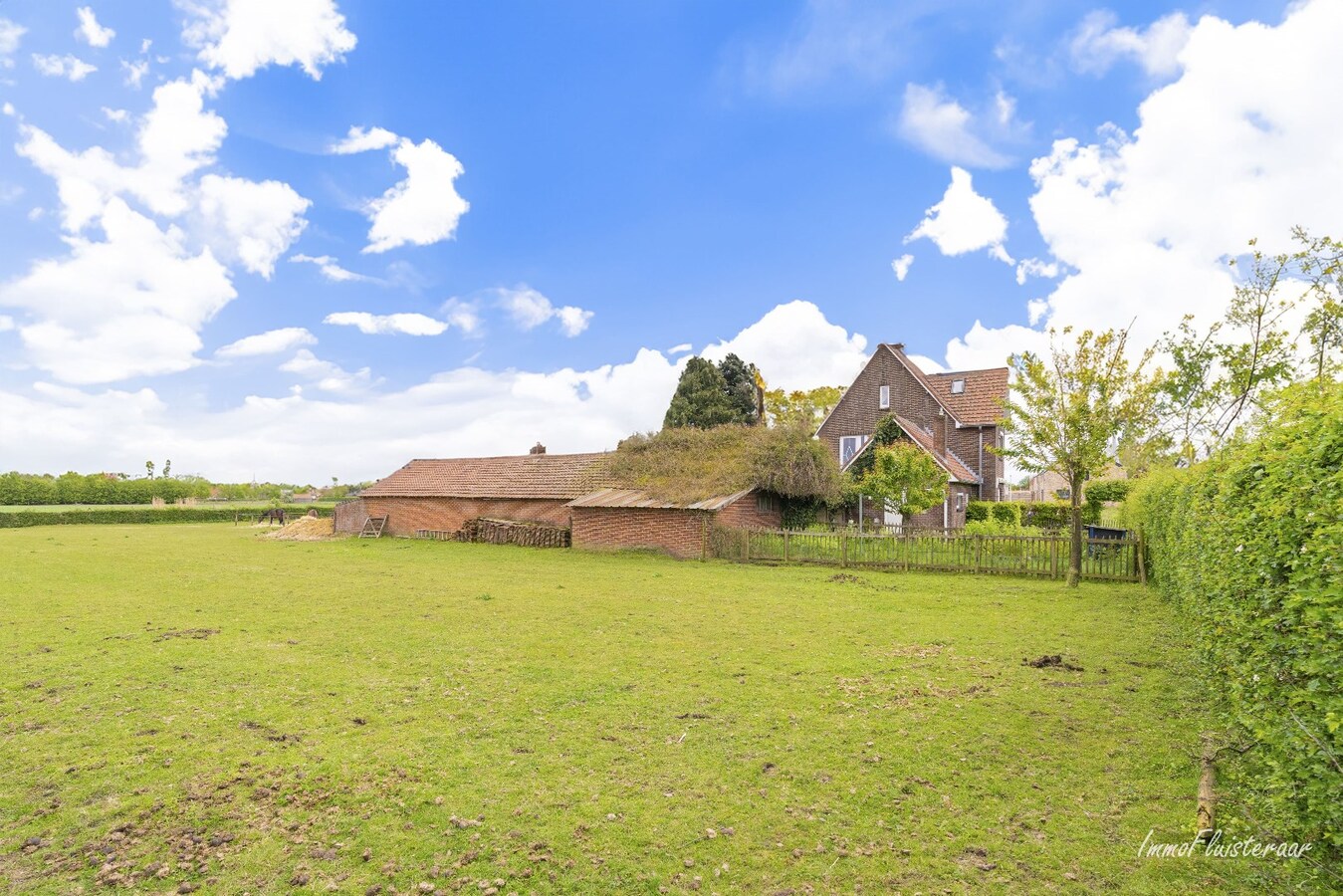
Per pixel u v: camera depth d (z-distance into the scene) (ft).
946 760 19.08
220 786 17.97
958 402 122.11
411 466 128.77
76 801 17.25
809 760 19.27
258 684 26.86
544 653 31.45
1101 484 99.66
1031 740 20.27
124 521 159.12
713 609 42.55
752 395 181.57
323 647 32.83
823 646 32.48
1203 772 16.90
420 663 29.84
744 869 14.03
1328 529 11.09
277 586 53.52
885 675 27.45
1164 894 12.69
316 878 13.93
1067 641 32.81
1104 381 50.21
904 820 15.84
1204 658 23.11
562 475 102.47
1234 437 25.17
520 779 18.26
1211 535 21.26
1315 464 12.83
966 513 109.29
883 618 39.27
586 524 84.89
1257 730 13.75
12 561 71.61
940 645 32.42
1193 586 26.53
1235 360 54.13
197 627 37.68
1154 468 62.03
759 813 16.28
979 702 23.86
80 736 21.49
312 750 20.30
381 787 17.79
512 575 60.08
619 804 16.79
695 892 13.32
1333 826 11.34
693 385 168.86
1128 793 16.70
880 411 125.80
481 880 13.75
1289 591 13.35
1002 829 15.30
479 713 23.38
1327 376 17.43
